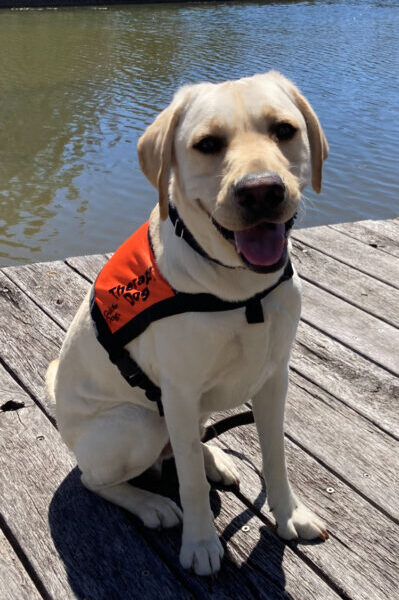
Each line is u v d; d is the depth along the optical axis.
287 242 0.66
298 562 0.73
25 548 0.75
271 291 0.67
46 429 0.94
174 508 0.78
